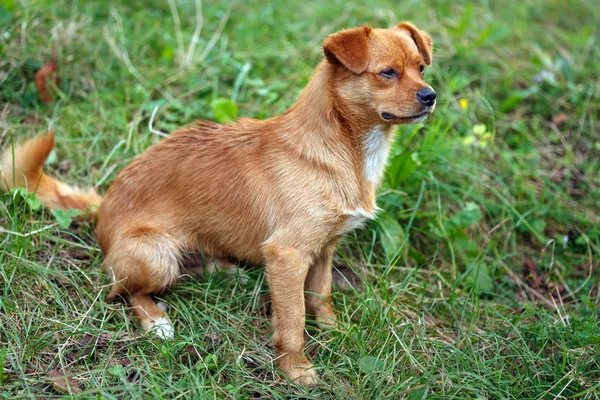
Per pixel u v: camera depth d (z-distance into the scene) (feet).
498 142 6.66
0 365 4.83
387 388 4.96
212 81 6.63
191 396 4.83
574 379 5.09
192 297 5.40
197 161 5.35
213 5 7.45
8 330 5.05
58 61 6.47
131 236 5.28
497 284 5.92
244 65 6.70
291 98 6.56
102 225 5.44
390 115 5.13
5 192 5.65
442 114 6.60
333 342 5.25
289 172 5.15
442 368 5.10
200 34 7.10
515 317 5.50
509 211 6.18
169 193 5.35
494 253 6.08
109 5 7.16
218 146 5.35
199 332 5.21
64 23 6.81
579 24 8.05
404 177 6.03
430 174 6.08
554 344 5.40
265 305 5.49
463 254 5.94
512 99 6.77
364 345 5.20
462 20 7.24
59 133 6.13
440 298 5.68
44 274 5.30
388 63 5.12
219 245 5.41
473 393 5.04
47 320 5.13
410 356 5.11
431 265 5.81
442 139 6.35
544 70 7.17
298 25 7.29
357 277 5.77
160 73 6.67
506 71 7.17
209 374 4.95
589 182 6.48
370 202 5.30
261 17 7.32
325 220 5.13
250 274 5.55
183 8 7.36
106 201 5.44
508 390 5.04
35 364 4.96
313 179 5.13
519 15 7.91
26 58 6.41
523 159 6.56
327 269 5.42
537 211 6.25
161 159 5.41
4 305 5.07
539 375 5.17
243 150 5.30
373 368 5.04
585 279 6.00
